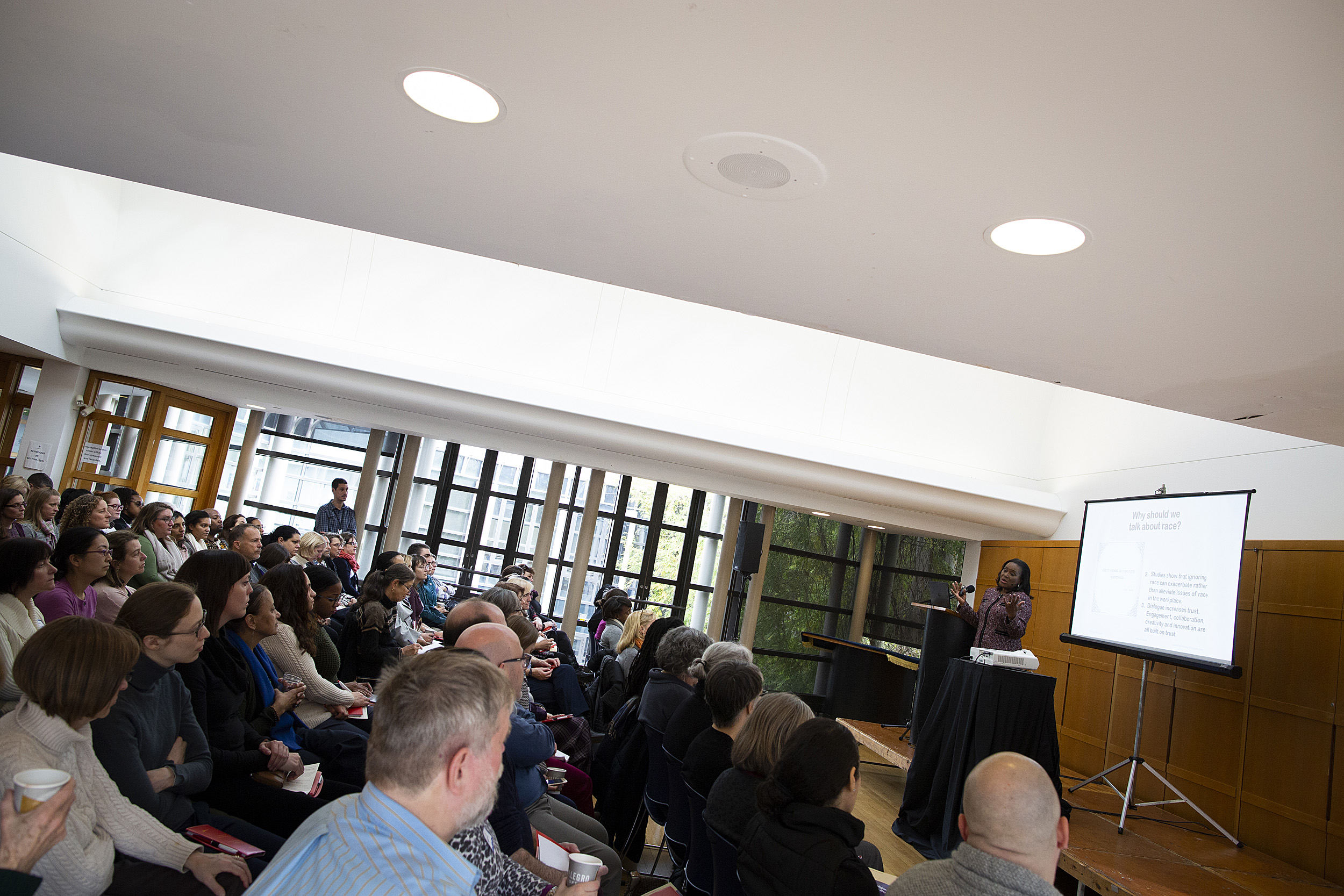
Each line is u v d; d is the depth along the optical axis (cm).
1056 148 186
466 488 1017
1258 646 540
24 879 136
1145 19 144
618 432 805
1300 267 221
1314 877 459
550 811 318
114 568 402
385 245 848
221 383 789
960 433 902
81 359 755
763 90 184
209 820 240
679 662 377
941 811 457
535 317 866
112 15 196
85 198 750
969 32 154
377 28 185
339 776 316
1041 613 780
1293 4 136
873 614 1046
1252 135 170
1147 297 259
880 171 209
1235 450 641
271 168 275
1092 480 808
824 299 312
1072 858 398
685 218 258
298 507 975
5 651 271
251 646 307
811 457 811
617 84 191
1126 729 638
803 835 208
